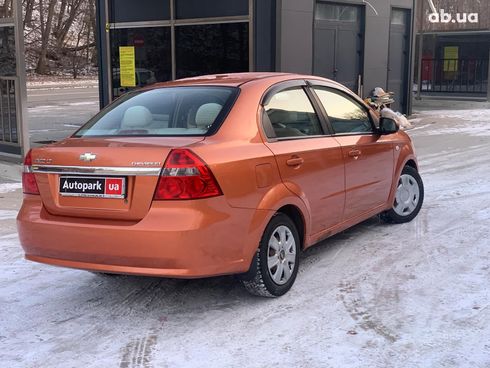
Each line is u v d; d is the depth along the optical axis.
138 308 4.59
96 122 4.96
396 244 5.91
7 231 6.65
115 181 4.06
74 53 44.59
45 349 3.96
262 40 11.16
